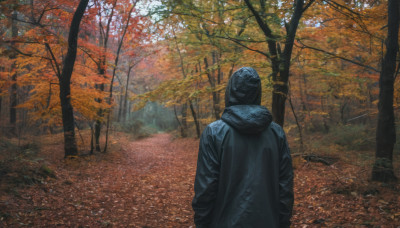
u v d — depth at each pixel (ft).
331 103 48.73
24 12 20.74
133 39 37.14
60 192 17.88
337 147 33.14
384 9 20.66
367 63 28.02
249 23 25.70
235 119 4.88
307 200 17.20
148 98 30.19
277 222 4.75
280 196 4.88
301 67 28.07
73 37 26.66
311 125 50.93
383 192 15.94
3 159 19.06
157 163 36.40
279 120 23.35
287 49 22.33
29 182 17.49
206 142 4.99
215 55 40.19
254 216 4.50
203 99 52.70
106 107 33.91
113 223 14.44
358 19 20.90
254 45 25.16
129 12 35.91
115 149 41.37
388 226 11.75
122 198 19.11
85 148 38.32
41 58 28.19
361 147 34.27
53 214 14.19
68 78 27.89
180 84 27.53
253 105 5.07
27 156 22.85
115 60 36.88
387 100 18.24
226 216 4.66
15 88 40.14
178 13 22.20
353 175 20.59
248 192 4.61
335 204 15.55
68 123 28.86
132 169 30.81
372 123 42.16
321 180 21.03
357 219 13.07
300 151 31.14
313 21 25.75
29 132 34.32
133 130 84.58
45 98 30.71
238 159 4.78
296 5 21.29
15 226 12.05
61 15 26.76
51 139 36.58
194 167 33.17
